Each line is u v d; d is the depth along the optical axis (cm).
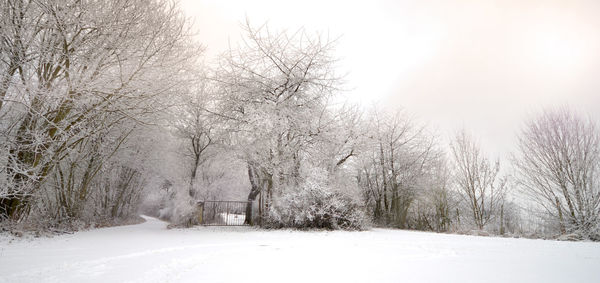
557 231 1473
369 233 1111
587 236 1226
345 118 1636
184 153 1778
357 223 1241
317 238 896
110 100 971
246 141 1481
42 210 1147
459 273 400
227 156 1565
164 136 1827
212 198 1847
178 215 1470
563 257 550
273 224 1255
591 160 1386
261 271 416
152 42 1030
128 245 703
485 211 1942
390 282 350
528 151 1630
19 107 847
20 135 846
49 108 884
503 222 1859
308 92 1553
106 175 1725
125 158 1686
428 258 531
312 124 1480
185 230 1227
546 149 1531
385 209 2114
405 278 370
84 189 1377
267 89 1501
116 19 941
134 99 1042
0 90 777
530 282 347
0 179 784
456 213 2116
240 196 1873
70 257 528
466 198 2041
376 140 1788
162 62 1047
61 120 923
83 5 891
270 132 1374
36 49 853
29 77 823
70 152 1088
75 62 902
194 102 1518
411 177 2169
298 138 1473
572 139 1454
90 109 970
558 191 1471
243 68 1514
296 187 1307
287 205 1226
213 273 404
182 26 1102
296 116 1440
